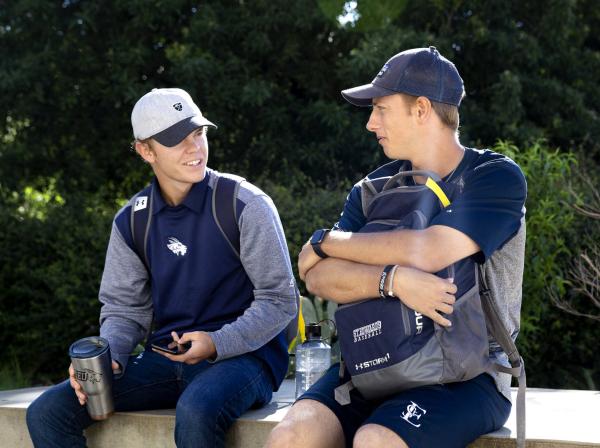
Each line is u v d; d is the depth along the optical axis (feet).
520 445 7.84
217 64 27.14
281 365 9.96
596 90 30.55
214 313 9.82
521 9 29.37
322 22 27.68
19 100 29.04
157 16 27.61
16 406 10.61
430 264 7.63
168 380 9.84
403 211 8.10
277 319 9.57
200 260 9.73
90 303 20.75
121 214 10.18
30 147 29.43
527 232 18.04
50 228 21.76
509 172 7.91
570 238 18.67
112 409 9.39
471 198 7.79
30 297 21.77
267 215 9.70
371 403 8.13
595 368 19.10
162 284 9.88
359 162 28.04
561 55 29.84
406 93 8.13
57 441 9.29
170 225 9.84
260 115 27.84
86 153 30.17
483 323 7.68
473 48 28.71
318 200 19.95
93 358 9.11
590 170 23.63
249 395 9.20
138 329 10.23
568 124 29.14
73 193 28.07
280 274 9.64
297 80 29.81
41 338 21.49
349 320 7.77
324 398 7.97
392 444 7.09
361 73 26.86
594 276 17.94
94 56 28.86
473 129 27.66
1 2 29.07
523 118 28.94
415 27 28.81
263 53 28.04
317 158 27.55
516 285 8.15
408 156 8.28
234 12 28.43
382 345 7.56
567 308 17.67
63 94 29.12
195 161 9.69
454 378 7.56
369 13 27.25
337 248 8.09
